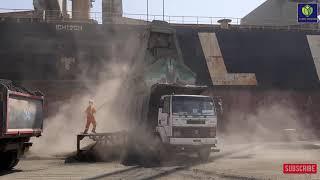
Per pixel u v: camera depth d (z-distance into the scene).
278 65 51.16
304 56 52.19
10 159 19.52
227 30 51.97
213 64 49.72
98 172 18.28
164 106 22.53
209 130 22.17
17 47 46.09
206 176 16.80
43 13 51.28
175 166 20.39
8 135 17.08
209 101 22.64
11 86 18.94
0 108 16.80
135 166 20.52
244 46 51.38
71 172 18.34
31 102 20.06
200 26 53.28
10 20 46.97
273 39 52.44
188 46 49.88
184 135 21.80
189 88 24.48
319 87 51.06
